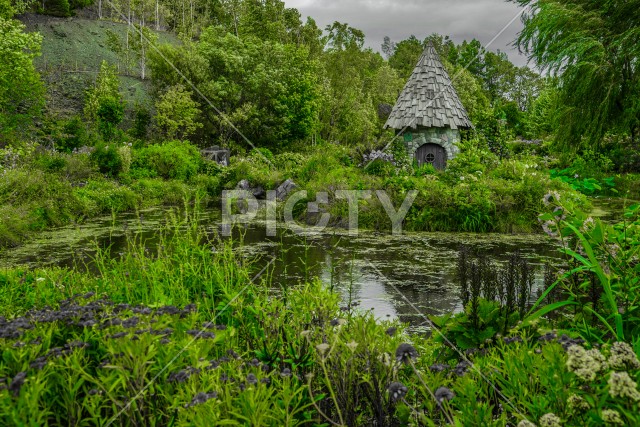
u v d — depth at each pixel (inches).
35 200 439.2
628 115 435.8
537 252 317.1
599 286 111.6
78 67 1565.0
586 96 448.8
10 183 439.8
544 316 132.5
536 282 224.2
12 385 64.0
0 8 1200.2
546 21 443.5
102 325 82.7
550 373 71.7
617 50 423.5
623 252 99.9
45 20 1820.9
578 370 59.2
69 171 611.2
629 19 424.5
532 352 83.8
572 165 711.1
